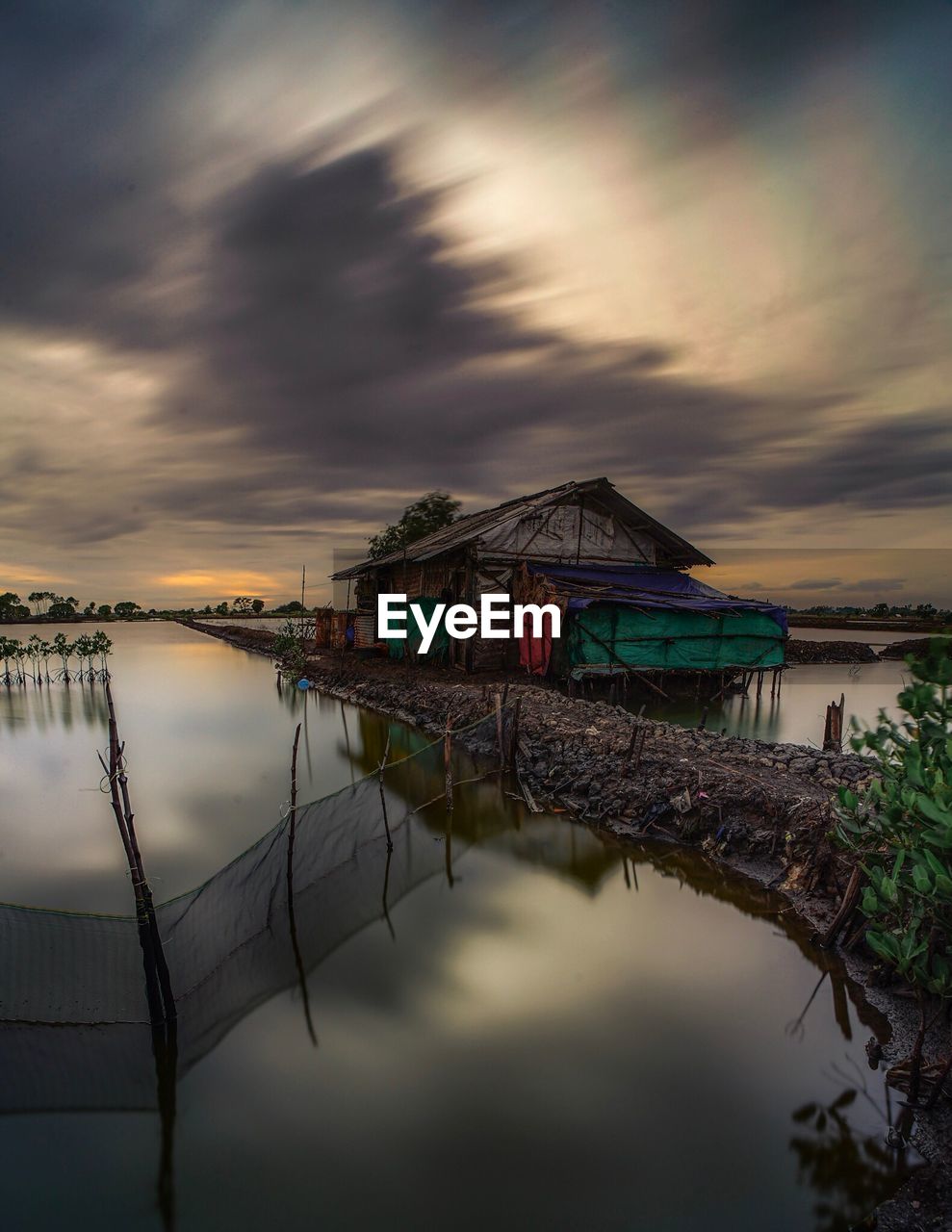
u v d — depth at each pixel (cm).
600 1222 425
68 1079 543
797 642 4131
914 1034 581
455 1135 496
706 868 935
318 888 875
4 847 1119
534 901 855
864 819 672
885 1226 416
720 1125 500
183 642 6338
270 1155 484
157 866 1034
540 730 1488
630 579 2453
